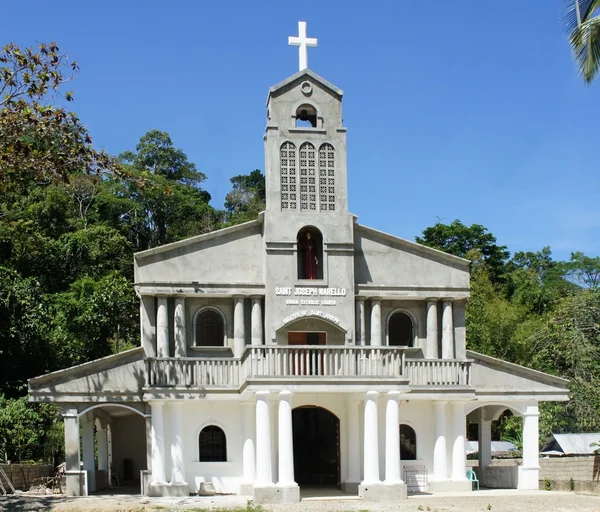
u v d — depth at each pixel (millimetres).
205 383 34750
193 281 35688
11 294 49906
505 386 37781
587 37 25016
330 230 36562
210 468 35031
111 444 41875
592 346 49281
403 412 36844
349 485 34719
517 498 32719
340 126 37375
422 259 37625
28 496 33062
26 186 76688
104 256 72375
